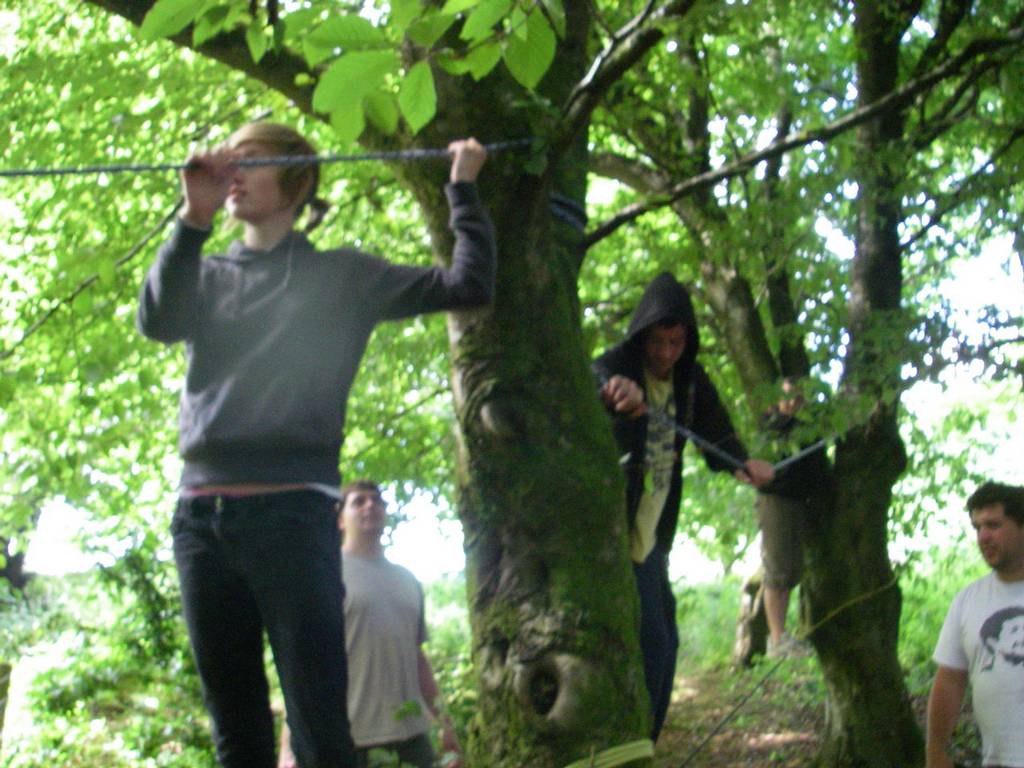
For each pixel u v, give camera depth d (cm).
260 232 330
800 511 804
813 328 823
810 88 859
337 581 319
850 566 828
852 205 788
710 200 843
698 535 1062
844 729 851
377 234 899
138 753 1005
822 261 834
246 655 324
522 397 397
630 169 900
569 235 436
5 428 761
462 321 405
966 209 838
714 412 532
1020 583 536
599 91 386
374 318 335
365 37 295
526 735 377
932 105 887
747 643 1307
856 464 828
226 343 319
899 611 847
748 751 1007
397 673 569
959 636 549
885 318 722
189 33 418
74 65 767
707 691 1233
